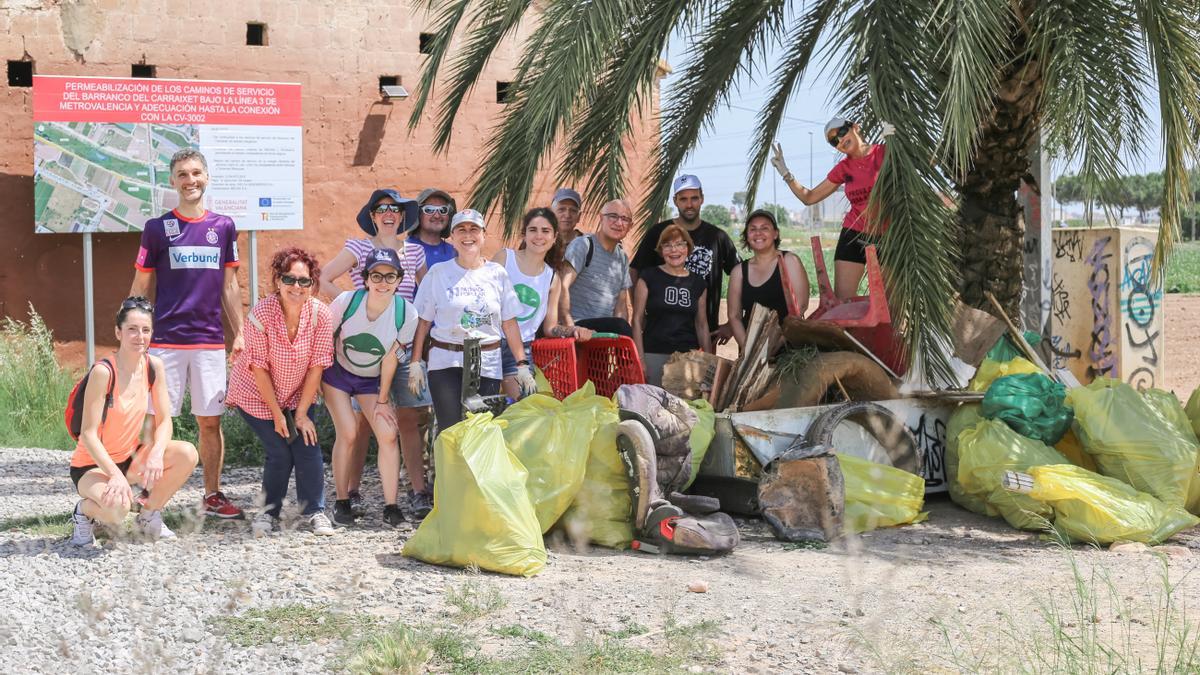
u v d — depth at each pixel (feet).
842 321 24.12
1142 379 36.99
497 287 21.68
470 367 20.45
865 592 16.99
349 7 49.49
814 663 13.92
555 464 20.29
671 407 21.43
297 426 21.26
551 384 23.39
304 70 48.88
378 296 20.97
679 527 19.66
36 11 44.52
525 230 23.00
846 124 25.07
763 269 26.27
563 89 23.32
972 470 22.99
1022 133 27.48
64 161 43.68
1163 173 23.47
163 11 46.50
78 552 19.20
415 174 50.90
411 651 13.79
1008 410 23.34
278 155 46.65
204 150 45.52
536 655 14.01
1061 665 13.55
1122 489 21.22
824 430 22.39
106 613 15.30
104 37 45.62
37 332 40.47
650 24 26.45
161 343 21.54
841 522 21.18
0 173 44.14
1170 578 18.25
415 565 18.75
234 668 13.41
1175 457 22.08
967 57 20.79
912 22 22.49
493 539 18.29
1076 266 37.24
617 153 28.22
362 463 23.45
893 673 13.32
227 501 22.24
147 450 20.18
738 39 29.22
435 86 50.93
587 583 17.78
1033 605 16.55
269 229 46.96
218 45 47.50
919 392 24.43
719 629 15.29
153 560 18.66
